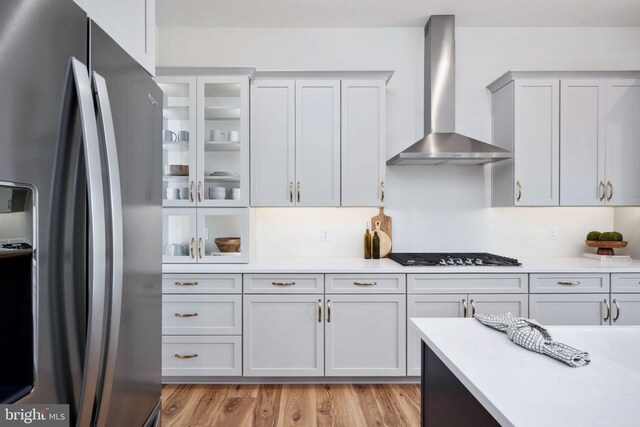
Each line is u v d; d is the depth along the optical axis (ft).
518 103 9.41
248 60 10.44
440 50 9.84
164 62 10.43
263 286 8.51
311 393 8.28
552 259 10.19
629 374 2.91
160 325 4.10
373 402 7.90
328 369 8.54
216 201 9.07
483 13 9.76
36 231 2.10
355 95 9.37
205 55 10.43
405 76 10.48
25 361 2.07
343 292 8.54
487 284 8.58
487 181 10.57
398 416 7.36
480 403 2.80
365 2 9.23
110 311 2.51
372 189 9.40
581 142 9.38
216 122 9.31
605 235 9.98
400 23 10.25
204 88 9.13
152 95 3.87
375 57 10.49
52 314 2.23
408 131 10.50
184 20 10.06
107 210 2.62
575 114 9.39
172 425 7.04
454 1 9.20
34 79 2.09
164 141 9.16
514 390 2.62
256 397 8.09
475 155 8.79
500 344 3.59
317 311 8.53
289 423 7.11
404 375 8.56
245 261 9.12
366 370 8.56
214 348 8.51
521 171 9.42
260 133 9.31
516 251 10.62
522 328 3.69
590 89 9.38
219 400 7.95
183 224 9.13
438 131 9.84
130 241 3.27
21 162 2.00
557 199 9.38
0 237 1.89
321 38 10.46
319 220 10.57
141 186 3.54
